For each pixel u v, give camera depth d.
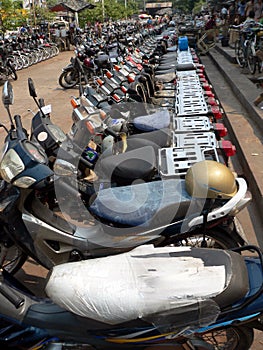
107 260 2.03
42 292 3.04
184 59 8.34
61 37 21.89
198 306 1.83
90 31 21.00
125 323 1.85
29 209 2.65
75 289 1.87
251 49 9.05
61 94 9.91
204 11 36.31
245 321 1.91
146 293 1.85
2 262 2.81
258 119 5.86
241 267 1.96
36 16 25.33
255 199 4.10
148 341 1.93
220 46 15.13
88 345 1.99
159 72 7.12
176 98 5.05
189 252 2.06
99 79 5.30
